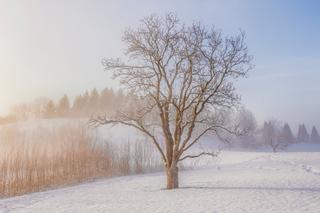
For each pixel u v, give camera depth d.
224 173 38.88
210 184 27.67
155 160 52.72
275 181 28.12
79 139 50.06
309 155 60.75
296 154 64.25
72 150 46.12
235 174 36.53
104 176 43.50
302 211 15.17
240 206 16.83
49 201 22.92
